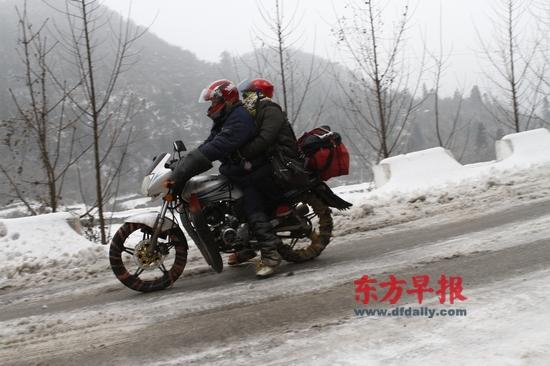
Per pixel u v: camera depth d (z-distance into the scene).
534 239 5.26
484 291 4.01
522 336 3.15
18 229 7.44
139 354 3.59
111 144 9.72
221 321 4.06
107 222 11.99
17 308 5.28
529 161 10.08
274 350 3.39
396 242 6.08
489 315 3.52
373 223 7.30
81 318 4.60
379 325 3.60
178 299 4.86
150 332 4.01
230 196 5.25
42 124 9.14
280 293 4.66
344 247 6.24
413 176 9.84
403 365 2.98
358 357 3.14
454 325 3.44
